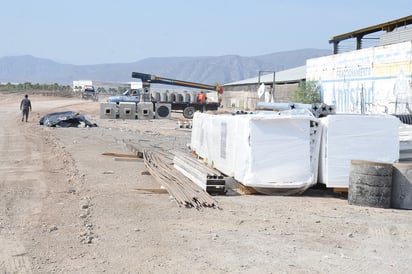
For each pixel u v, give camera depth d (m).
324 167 12.34
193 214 9.91
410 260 7.46
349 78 37.03
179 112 56.06
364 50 34.81
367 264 7.24
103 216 9.57
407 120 20.34
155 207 10.41
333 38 46.81
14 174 14.37
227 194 12.36
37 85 132.12
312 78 43.34
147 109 47.72
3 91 109.31
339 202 11.70
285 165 12.25
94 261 7.04
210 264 7.04
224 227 9.02
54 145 22.34
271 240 8.29
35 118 41.72
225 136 14.12
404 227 9.32
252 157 12.20
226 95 69.44
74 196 11.35
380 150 12.27
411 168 11.19
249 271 6.80
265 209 10.62
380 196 11.20
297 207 10.94
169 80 58.31
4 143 22.88
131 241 8.02
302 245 8.07
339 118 12.20
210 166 15.70
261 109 20.03
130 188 12.55
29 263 6.87
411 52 29.88
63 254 7.29
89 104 73.50
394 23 38.25
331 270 6.95
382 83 32.78
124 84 128.75
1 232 8.30
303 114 13.58
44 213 9.64
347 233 8.83
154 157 17.62
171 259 7.21
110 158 18.36
